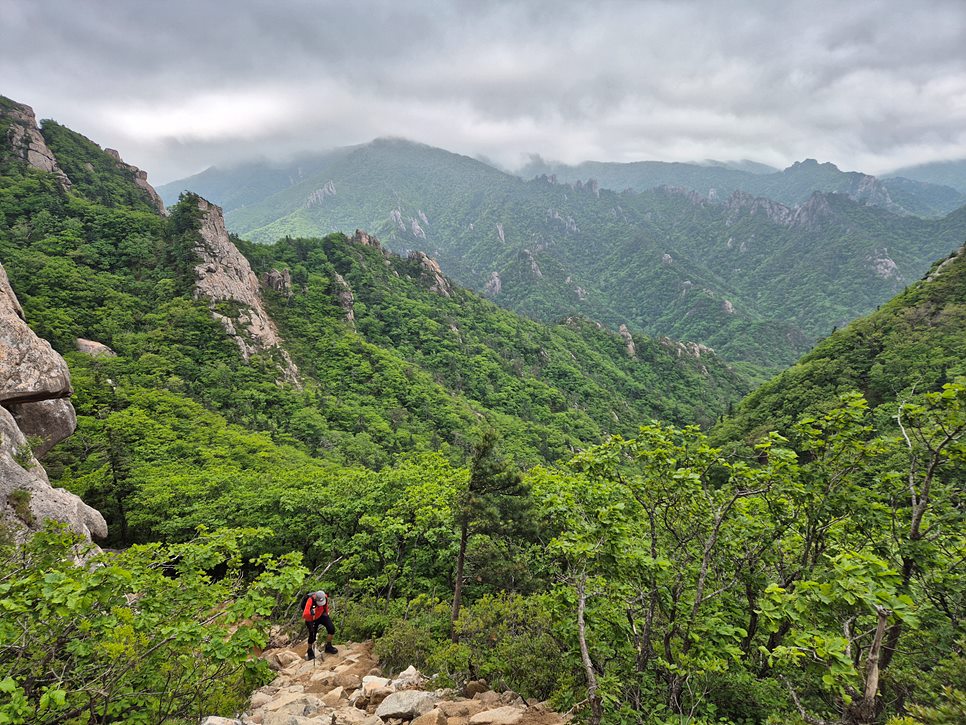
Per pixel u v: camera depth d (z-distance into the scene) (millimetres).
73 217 92250
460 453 76438
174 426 52812
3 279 25000
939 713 6055
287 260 129375
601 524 8758
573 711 8992
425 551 23438
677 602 9164
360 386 92875
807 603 5641
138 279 83938
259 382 74562
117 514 33812
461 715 9641
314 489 28516
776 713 7891
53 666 6840
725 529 10219
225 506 30328
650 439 10102
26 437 23797
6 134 104812
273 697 11273
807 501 9016
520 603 15016
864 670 8031
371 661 14438
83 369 58688
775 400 72938
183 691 8164
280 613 19047
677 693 8648
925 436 8008
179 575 9219
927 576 8484
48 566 7195
